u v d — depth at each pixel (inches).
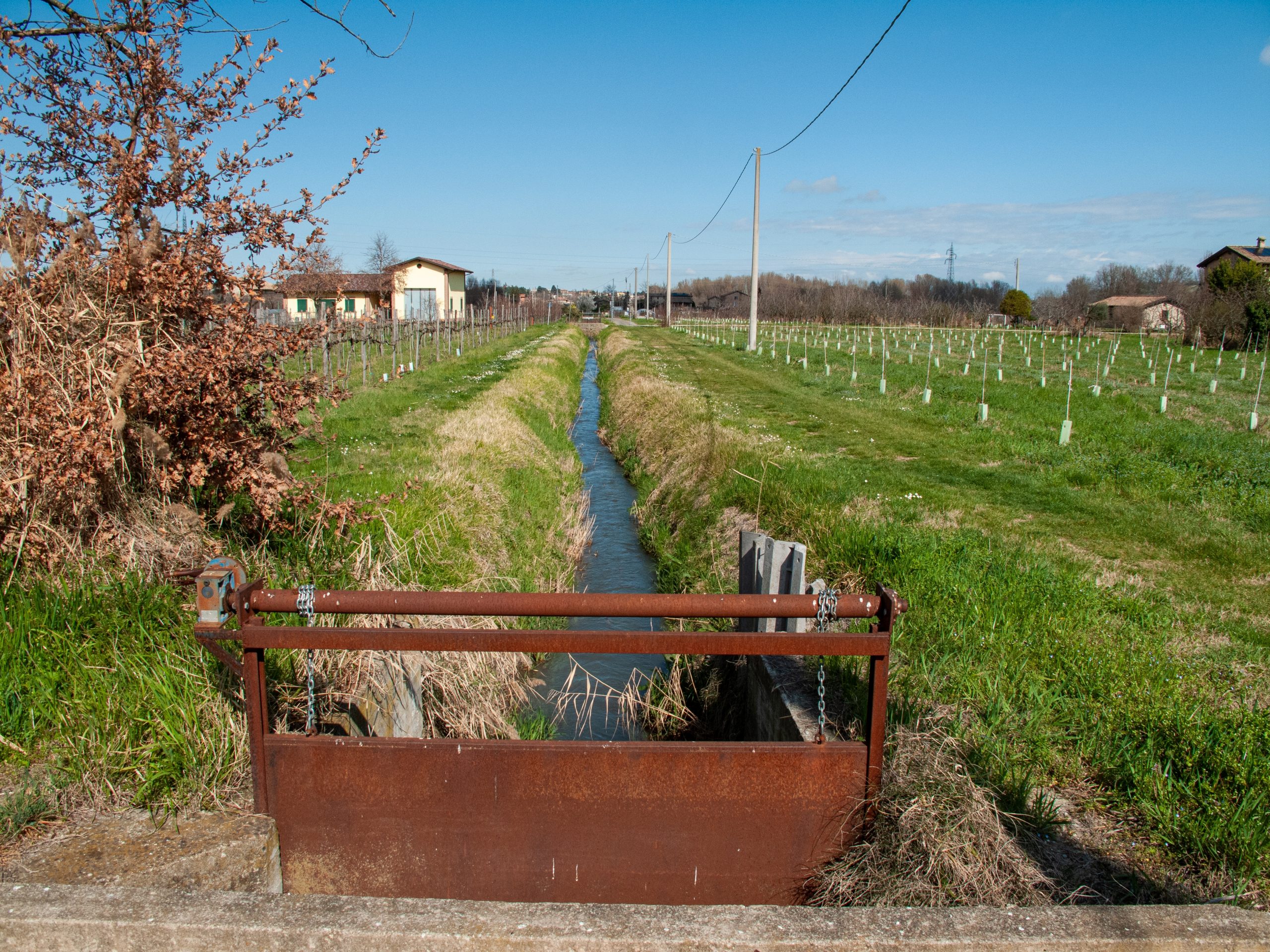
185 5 205.3
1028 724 174.4
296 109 209.9
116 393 190.4
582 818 139.3
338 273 828.6
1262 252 2341.3
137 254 197.8
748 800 139.9
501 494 399.9
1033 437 581.3
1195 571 296.8
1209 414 694.5
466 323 1636.3
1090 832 145.0
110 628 169.6
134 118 207.3
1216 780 152.6
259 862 128.9
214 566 130.0
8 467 186.2
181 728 145.3
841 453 523.5
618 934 96.0
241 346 208.1
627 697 263.9
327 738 136.6
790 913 100.4
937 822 135.7
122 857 121.6
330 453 406.6
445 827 138.7
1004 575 262.8
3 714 143.6
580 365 1633.9
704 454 494.3
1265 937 97.2
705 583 331.3
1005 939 96.4
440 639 127.2
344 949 96.0
